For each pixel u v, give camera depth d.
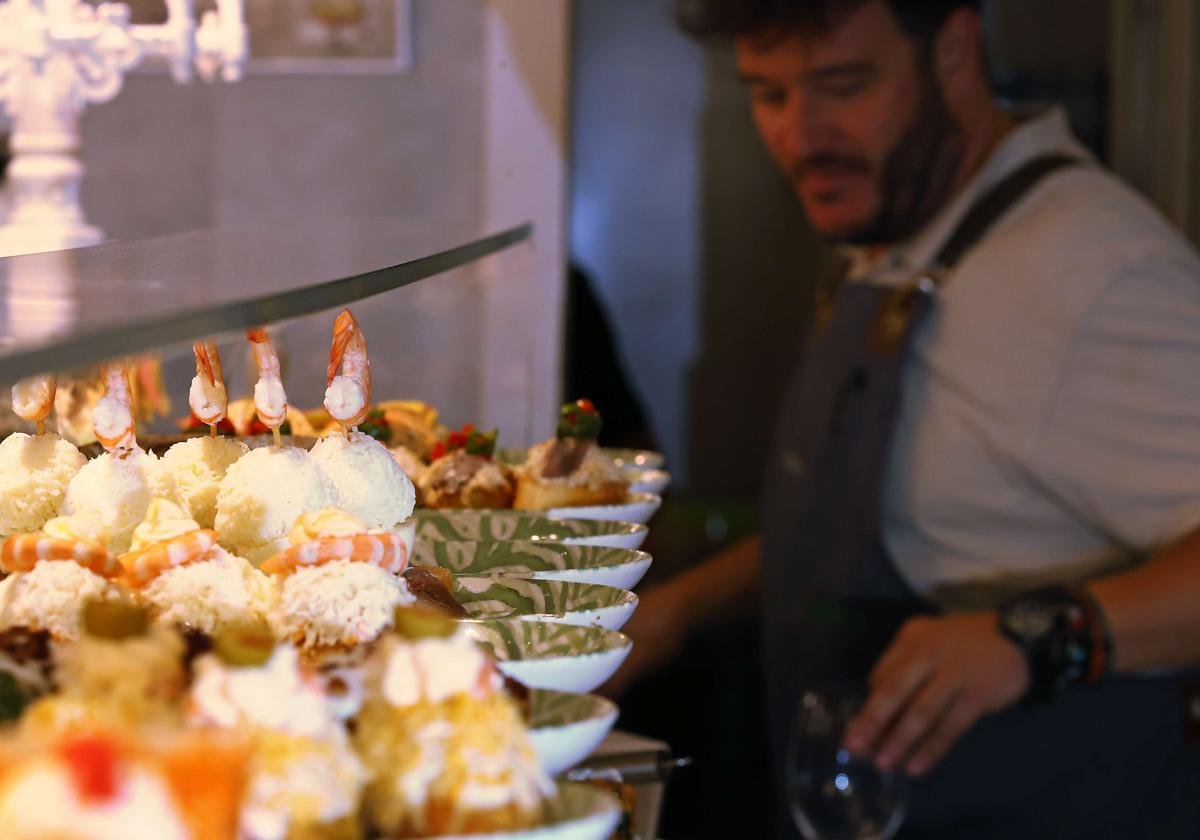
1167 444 1.89
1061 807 1.95
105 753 0.49
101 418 0.94
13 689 0.68
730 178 5.68
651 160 5.70
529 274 2.47
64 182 1.64
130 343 0.60
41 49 1.61
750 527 4.80
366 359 1.01
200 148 2.81
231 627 0.75
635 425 3.25
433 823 0.63
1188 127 3.56
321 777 0.61
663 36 5.62
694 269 5.75
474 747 0.64
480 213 2.83
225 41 1.69
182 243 1.20
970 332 2.04
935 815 1.97
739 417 5.81
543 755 0.72
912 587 2.10
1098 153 4.31
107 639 0.65
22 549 0.75
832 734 1.87
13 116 1.65
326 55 2.79
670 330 5.80
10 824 0.47
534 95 2.80
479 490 1.42
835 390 2.15
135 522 0.94
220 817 0.50
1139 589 1.82
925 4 2.11
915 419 2.10
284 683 0.62
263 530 0.93
